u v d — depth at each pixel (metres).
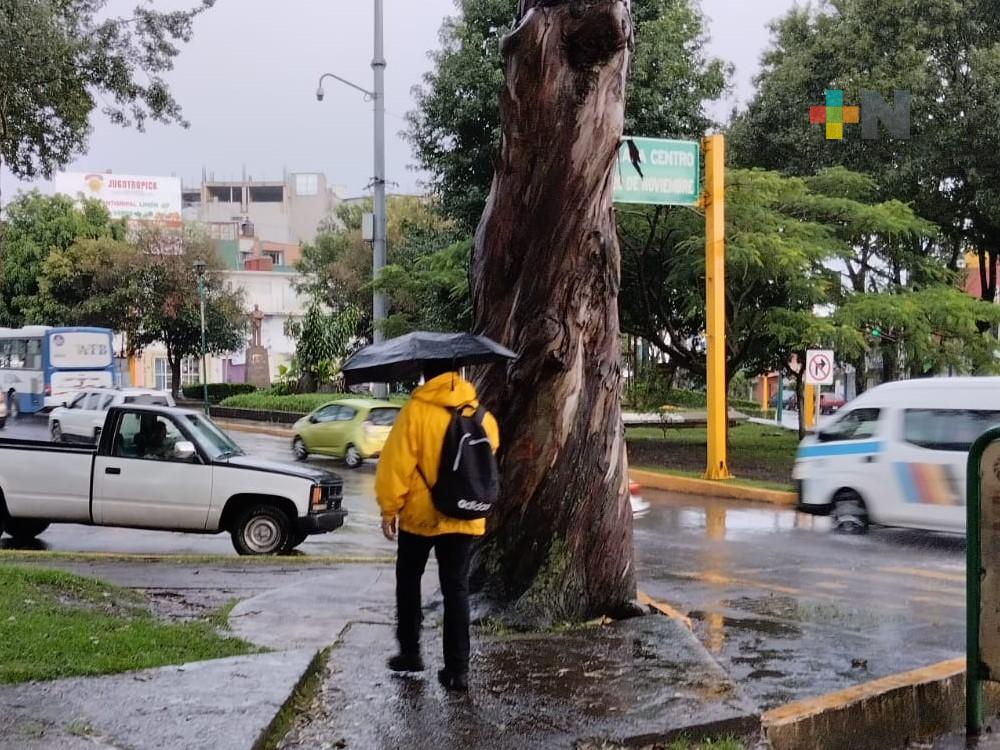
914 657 6.68
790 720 4.92
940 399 12.84
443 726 4.57
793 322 20.50
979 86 22.67
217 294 50.88
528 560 6.58
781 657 6.60
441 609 6.89
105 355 36.19
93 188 72.94
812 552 12.05
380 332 26.33
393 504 4.94
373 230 27.42
